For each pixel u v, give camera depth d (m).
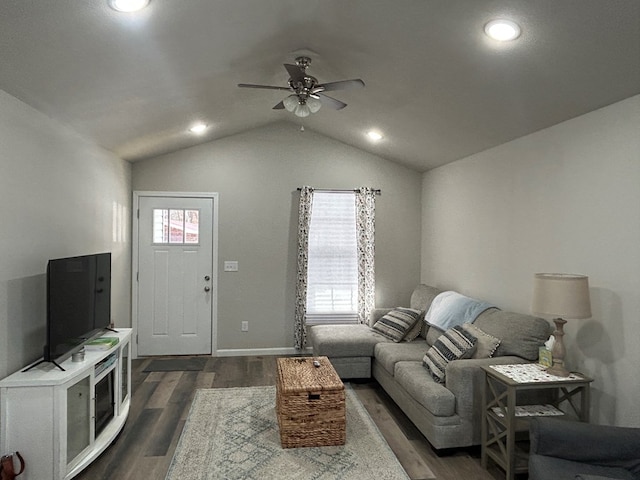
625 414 2.63
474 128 3.81
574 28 2.16
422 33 2.55
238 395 4.16
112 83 2.98
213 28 2.54
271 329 5.61
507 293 3.89
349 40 2.86
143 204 5.38
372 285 5.66
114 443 3.19
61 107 3.12
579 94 2.75
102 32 2.30
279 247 5.61
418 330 4.70
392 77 3.30
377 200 5.78
